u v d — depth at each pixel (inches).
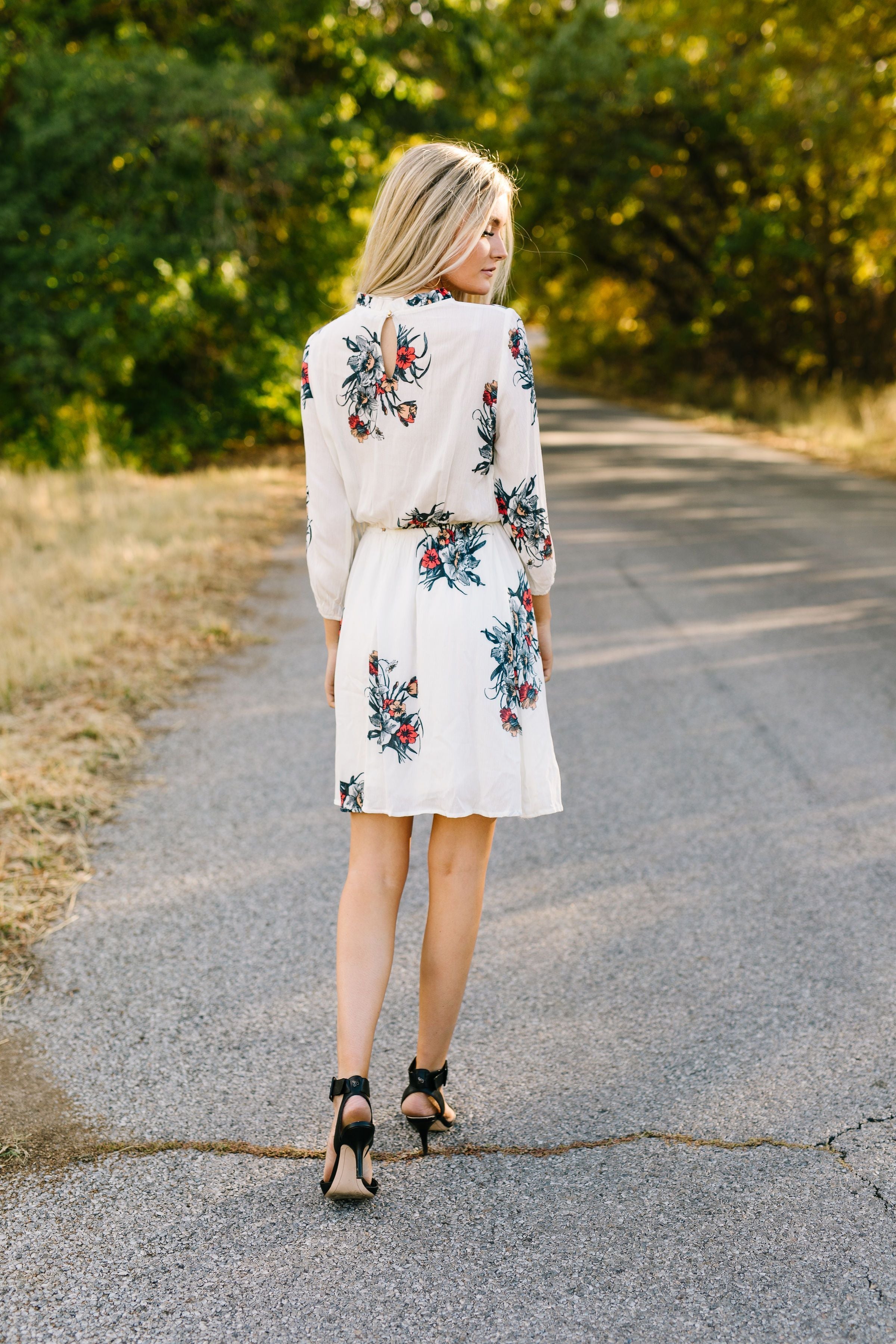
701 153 950.4
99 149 440.5
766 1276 68.8
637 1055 93.1
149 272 469.7
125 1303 67.2
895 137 719.7
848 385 866.8
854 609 255.1
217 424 583.2
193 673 206.5
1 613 230.1
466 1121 84.9
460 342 71.8
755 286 943.0
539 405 1137.4
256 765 160.6
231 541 340.8
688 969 106.8
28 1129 83.4
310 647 227.3
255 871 127.1
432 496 75.0
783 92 781.3
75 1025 97.1
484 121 898.1
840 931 113.6
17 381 486.3
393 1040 95.9
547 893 123.0
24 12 469.1
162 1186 77.5
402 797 77.7
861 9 663.8
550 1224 73.7
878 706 185.6
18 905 116.6
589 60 890.7
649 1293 67.6
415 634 76.5
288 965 107.3
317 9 513.0
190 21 525.7
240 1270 69.8
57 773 150.9
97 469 471.8
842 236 820.6
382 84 554.3
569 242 1089.4
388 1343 64.2
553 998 102.1
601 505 421.7
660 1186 77.2
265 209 515.2
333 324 75.3
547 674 84.6
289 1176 78.7
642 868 128.6
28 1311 66.5
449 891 80.5
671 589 277.6
